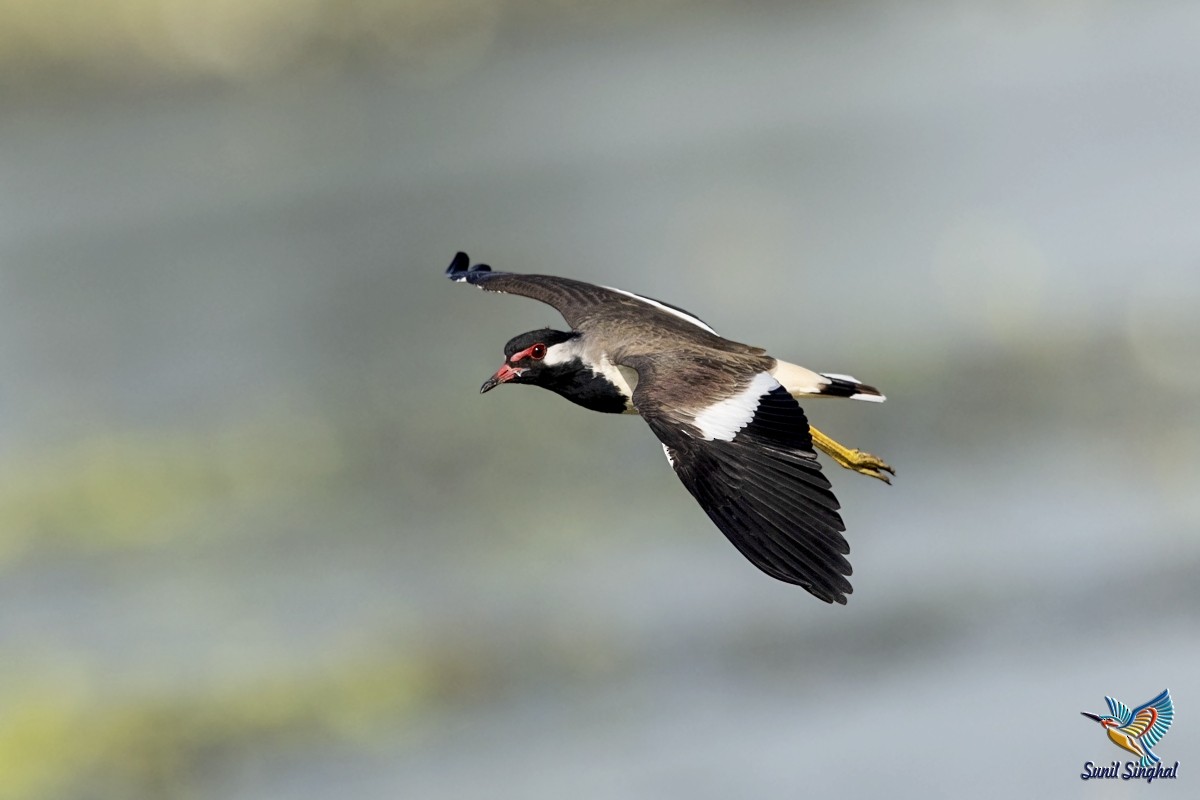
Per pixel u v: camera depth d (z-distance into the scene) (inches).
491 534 815.7
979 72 1734.7
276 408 1034.7
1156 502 776.9
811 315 1114.7
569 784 604.7
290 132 1721.2
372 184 1583.4
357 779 626.8
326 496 889.5
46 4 1775.3
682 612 715.4
